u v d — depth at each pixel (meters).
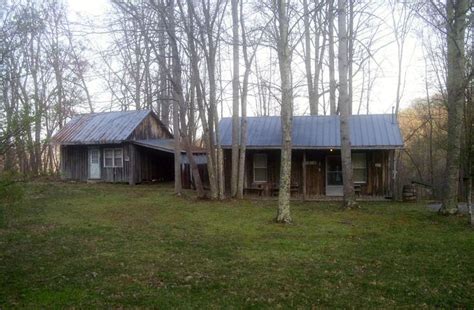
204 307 5.05
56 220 11.13
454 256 7.34
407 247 8.05
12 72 8.95
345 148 13.73
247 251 7.80
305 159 17.56
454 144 11.66
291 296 5.43
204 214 12.41
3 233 9.34
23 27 9.22
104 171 24.17
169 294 5.49
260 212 12.85
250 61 16.06
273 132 18.09
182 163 21.34
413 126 32.81
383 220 11.27
